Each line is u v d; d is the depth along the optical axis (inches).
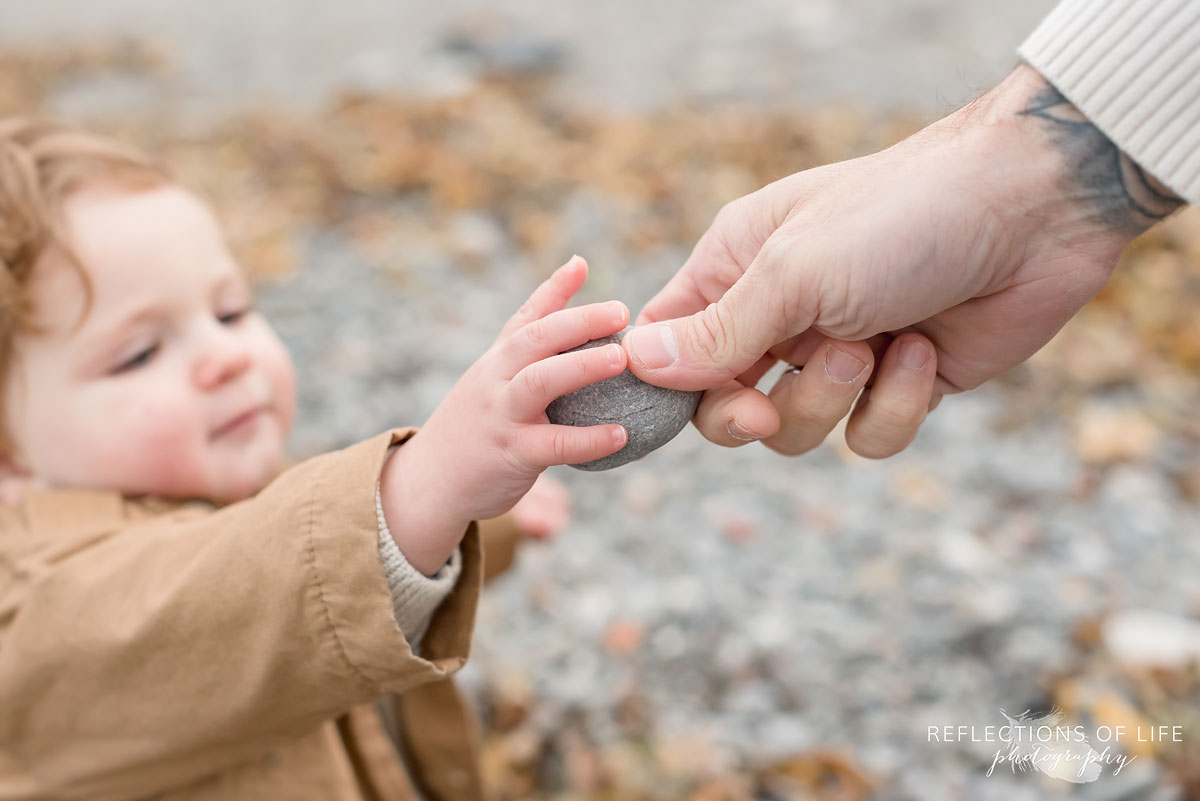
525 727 85.7
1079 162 36.7
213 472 54.6
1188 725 79.6
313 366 128.9
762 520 106.1
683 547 103.1
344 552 40.1
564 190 171.5
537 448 38.1
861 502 107.7
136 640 42.9
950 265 36.8
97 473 52.5
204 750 46.3
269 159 181.5
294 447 114.8
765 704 85.2
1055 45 37.4
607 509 109.4
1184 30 35.6
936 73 210.8
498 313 141.6
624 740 83.7
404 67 235.3
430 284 147.2
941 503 106.3
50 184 52.1
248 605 41.3
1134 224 37.7
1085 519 103.0
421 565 41.9
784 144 181.0
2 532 50.2
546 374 37.1
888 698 84.5
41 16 301.7
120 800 48.1
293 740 47.3
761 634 91.5
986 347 41.8
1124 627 88.7
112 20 295.0
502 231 162.1
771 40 241.8
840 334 38.9
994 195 36.7
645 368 38.4
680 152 180.9
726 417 40.6
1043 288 38.9
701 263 44.0
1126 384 123.3
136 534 47.3
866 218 36.4
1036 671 85.4
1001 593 93.4
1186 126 35.7
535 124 196.4
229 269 57.4
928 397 42.1
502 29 258.4
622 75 223.9
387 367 129.3
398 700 63.5
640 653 91.3
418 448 41.1
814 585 96.4
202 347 54.2
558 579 100.3
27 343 51.5
